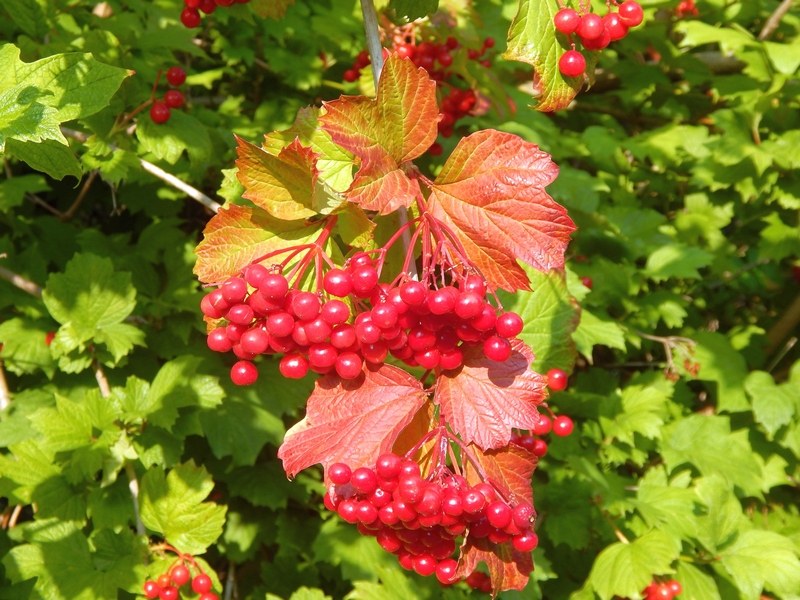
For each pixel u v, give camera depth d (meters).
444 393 0.35
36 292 0.63
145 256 0.71
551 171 0.34
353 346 0.34
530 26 0.38
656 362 0.88
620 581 0.61
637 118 0.95
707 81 0.88
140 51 0.67
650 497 0.69
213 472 0.70
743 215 0.87
